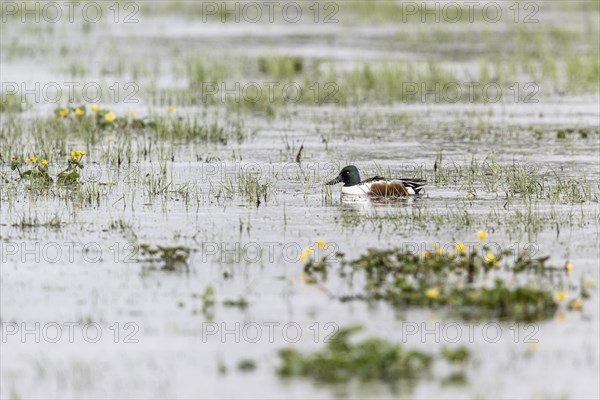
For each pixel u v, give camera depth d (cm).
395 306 1253
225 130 2494
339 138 2402
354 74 3259
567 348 1134
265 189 1795
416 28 4738
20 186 1844
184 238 1523
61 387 1047
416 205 1733
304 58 3819
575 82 3231
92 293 1295
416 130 2509
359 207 1716
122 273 1369
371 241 1508
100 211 1675
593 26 4659
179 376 1068
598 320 1207
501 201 1761
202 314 1228
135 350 1136
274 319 1211
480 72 3453
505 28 4681
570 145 2322
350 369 1074
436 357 1107
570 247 1478
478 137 2417
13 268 1385
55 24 4712
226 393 1028
